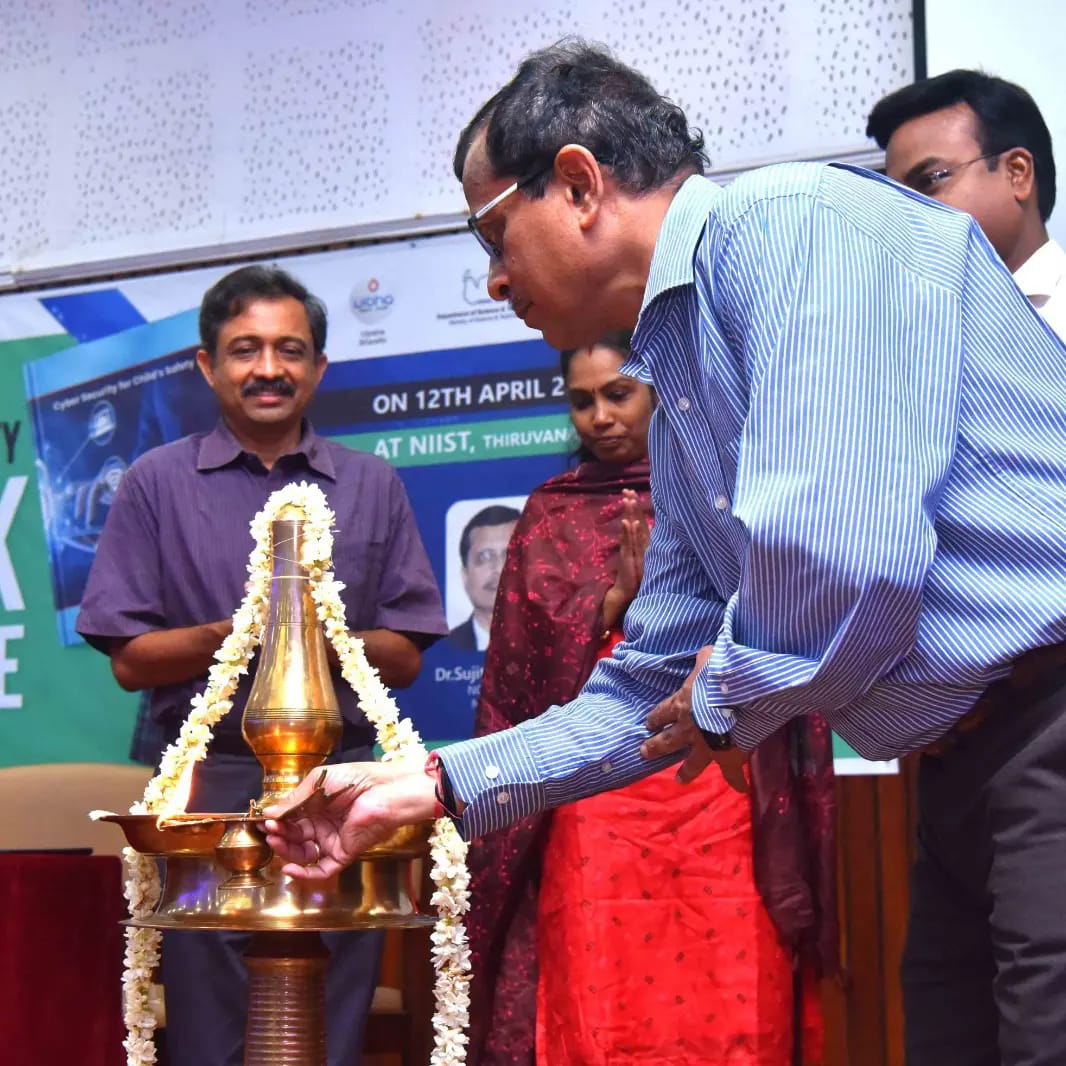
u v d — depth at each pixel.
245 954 1.36
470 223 1.56
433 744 3.43
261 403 2.86
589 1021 2.39
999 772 1.27
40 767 3.25
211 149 3.92
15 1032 2.29
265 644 1.42
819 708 1.27
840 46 3.38
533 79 1.50
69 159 4.03
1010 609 1.25
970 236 1.39
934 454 1.24
